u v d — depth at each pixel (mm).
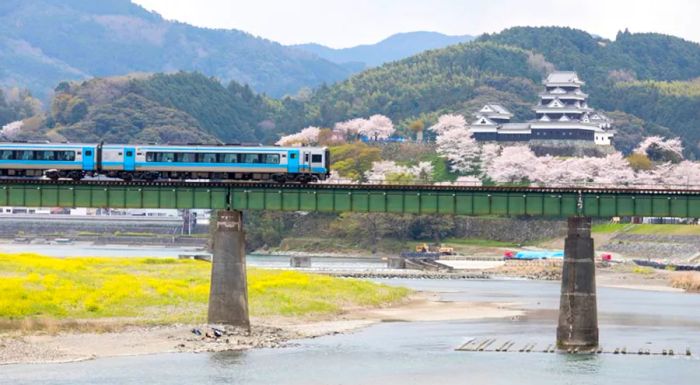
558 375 142000
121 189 166875
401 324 198875
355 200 165875
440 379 138250
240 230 166375
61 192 167125
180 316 179750
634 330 192875
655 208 162750
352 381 136125
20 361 142500
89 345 154750
